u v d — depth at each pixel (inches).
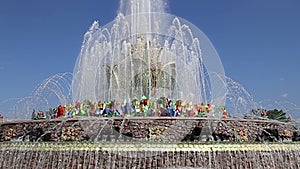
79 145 651.5
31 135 731.4
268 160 700.7
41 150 663.1
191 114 804.6
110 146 644.1
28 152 669.9
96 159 639.8
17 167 669.3
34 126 735.1
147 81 957.8
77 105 836.6
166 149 642.8
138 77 960.9
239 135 747.4
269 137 794.8
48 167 651.5
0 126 773.3
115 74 967.0
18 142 685.9
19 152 675.4
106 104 812.0
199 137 713.6
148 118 707.4
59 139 707.4
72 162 644.7
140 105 797.9
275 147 718.5
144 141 657.0
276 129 812.6
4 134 762.2
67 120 715.4
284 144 738.8
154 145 644.1
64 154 650.8
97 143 649.0
